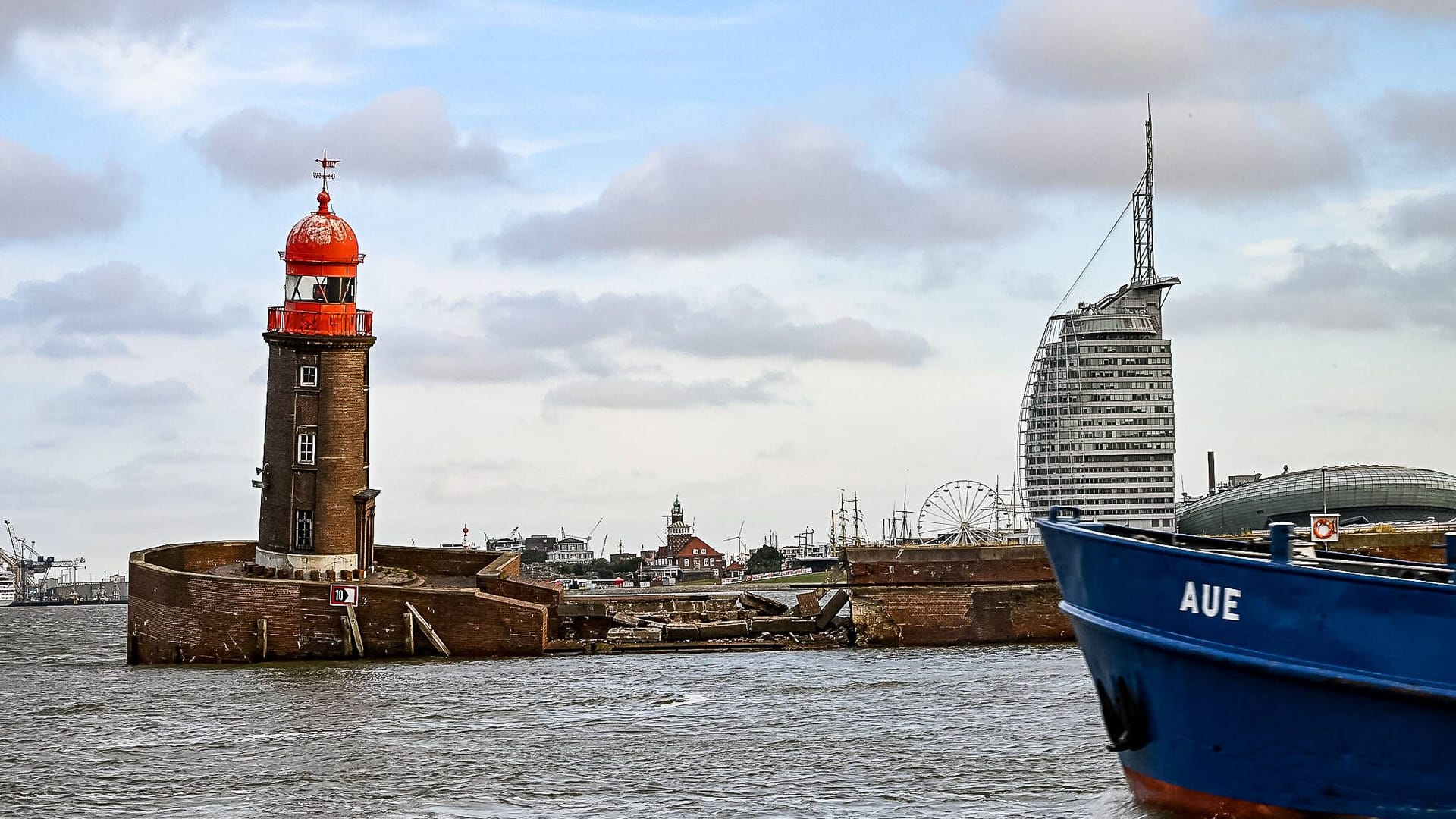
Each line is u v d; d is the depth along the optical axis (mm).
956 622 85188
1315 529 79500
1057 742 48750
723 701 61438
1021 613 85188
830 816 39750
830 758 47719
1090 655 35000
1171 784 33844
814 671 71875
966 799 41031
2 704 65875
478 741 52625
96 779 46875
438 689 67375
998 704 57406
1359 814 31531
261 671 77812
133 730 57156
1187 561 32406
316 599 82812
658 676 71375
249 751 51625
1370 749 31141
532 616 83438
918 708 57594
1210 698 32375
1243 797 32562
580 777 45781
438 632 83250
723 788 43625
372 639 83062
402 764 48469
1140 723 34062
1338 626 30938
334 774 47062
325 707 62188
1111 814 37562
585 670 75375
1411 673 30594
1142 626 33219
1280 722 31703
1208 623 32125
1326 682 30984
